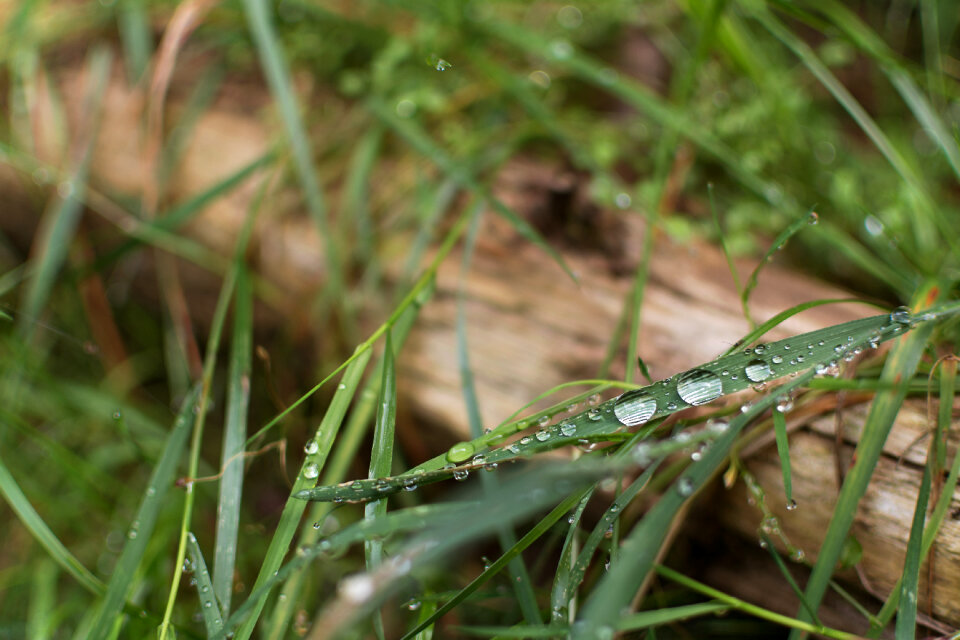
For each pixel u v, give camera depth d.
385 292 0.32
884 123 0.44
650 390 0.26
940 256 0.33
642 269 0.30
